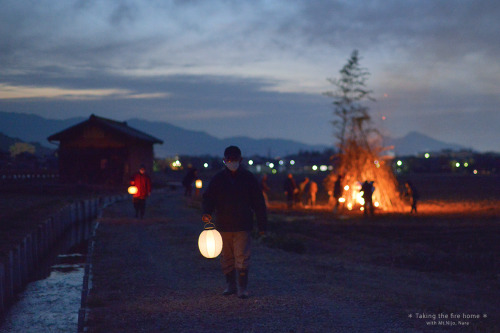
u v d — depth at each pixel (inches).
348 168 1245.1
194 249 478.6
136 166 1817.2
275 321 228.7
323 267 406.3
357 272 398.6
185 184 1346.0
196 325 223.3
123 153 1726.1
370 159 1244.5
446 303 300.2
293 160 5039.4
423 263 490.6
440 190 1936.5
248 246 276.4
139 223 705.6
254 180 277.0
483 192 1808.6
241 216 272.2
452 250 573.0
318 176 3617.1
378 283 353.1
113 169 1737.2
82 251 616.4
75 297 370.6
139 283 329.1
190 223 708.7
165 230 631.2
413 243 619.8
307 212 986.7
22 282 425.1
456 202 1311.5
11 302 355.3
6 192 1411.2
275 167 4768.7
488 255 522.9
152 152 2057.1
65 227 823.1
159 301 274.4
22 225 630.5
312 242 607.2
